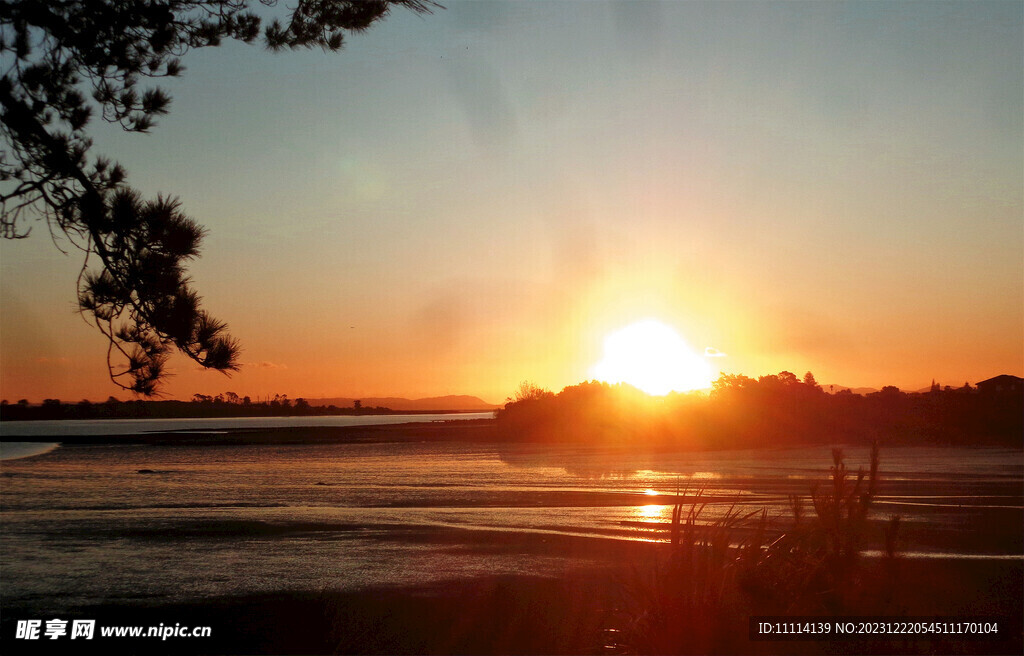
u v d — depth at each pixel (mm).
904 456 42844
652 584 6539
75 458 50375
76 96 9117
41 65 8977
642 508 21516
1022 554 13875
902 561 6762
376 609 10391
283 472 36938
